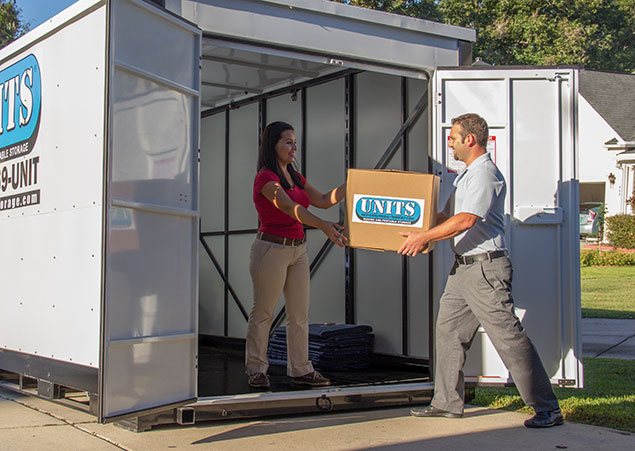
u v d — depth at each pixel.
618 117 25.41
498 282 3.79
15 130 3.97
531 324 4.43
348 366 5.32
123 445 3.37
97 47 3.17
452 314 4.04
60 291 3.41
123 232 3.13
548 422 3.79
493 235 3.84
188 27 3.48
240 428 3.76
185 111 3.49
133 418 3.45
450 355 4.04
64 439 3.48
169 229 3.38
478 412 4.24
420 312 5.26
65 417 4.01
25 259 3.78
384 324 5.54
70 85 3.39
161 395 3.30
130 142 3.17
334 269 5.99
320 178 6.12
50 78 3.59
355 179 3.91
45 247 3.57
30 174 3.77
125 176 3.14
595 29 27.98
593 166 25.53
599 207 23.52
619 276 14.94
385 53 4.39
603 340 7.43
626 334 7.82
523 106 4.50
